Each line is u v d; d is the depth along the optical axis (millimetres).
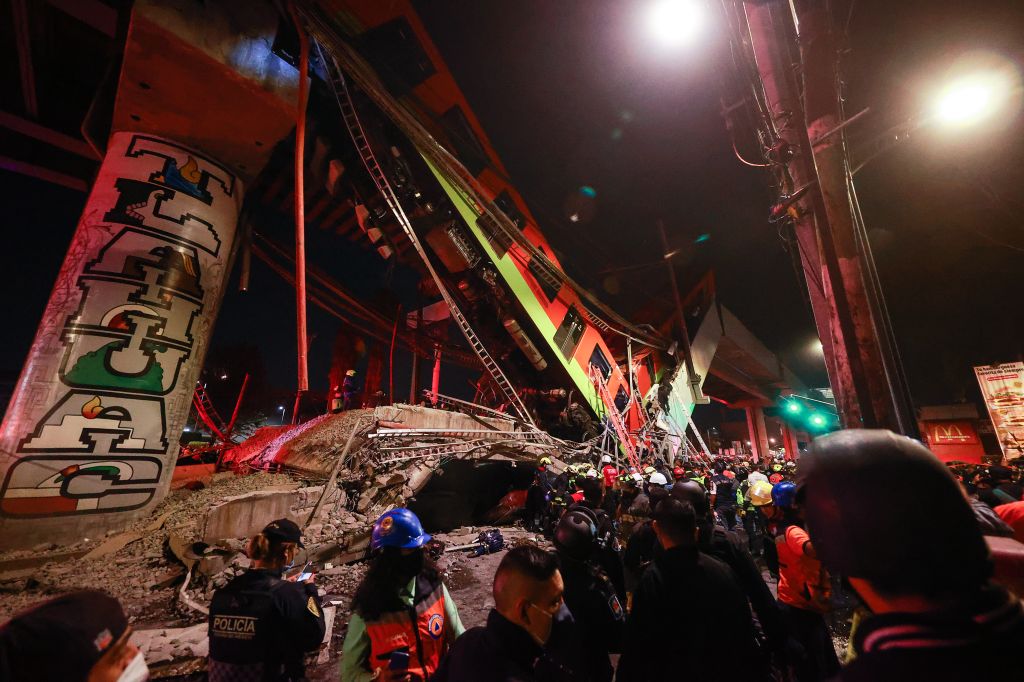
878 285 6465
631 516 7301
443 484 12695
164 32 10258
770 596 2787
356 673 2168
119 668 1150
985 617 743
